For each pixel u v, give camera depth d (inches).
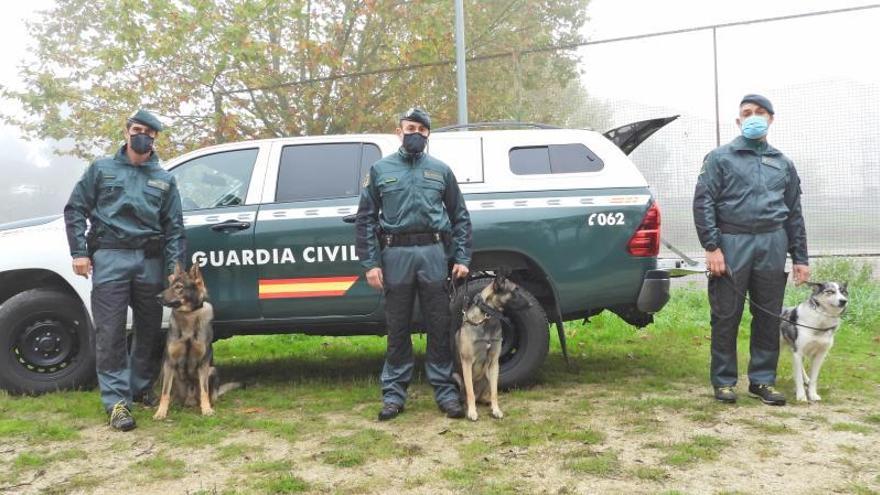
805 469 113.3
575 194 172.4
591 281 170.4
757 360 163.3
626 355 224.2
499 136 179.9
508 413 153.3
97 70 449.1
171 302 149.4
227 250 173.8
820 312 155.5
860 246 327.0
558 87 477.4
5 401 169.2
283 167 181.0
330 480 112.6
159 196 156.7
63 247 176.6
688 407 155.3
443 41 449.4
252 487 109.9
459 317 170.4
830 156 329.4
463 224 156.0
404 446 130.0
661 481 108.5
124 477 116.4
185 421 150.9
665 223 339.6
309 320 173.9
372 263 152.4
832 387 173.8
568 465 116.3
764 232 157.3
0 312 174.4
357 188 178.7
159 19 426.9
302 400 172.6
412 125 148.9
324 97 439.5
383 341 261.3
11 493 109.5
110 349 151.9
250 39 413.4
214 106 434.0
